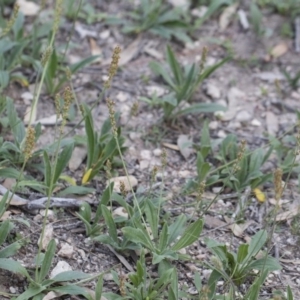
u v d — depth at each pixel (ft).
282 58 27.45
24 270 15.98
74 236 18.15
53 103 23.29
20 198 18.63
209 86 25.36
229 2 27.86
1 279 16.49
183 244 16.93
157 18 27.55
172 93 24.14
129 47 26.86
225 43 27.61
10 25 20.20
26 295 15.70
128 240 17.53
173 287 15.97
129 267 17.44
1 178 19.43
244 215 19.85
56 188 19.52
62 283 16.47
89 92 24.30
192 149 22.31
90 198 19.48
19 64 23.94
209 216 19.57
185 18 28.30
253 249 17.10
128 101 24.14
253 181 20.38
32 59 23.63
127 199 19.51
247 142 23.00
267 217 19.74
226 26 28.66
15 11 19.90
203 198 20.03
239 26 28.68
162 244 16.99
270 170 21.65
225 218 19.58
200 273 17.57
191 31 27.94
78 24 27.25
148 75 25.59
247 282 17.39
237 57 27.20
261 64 27.07
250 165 20.58
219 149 22.25
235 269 16.93
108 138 20.42
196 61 26.66
